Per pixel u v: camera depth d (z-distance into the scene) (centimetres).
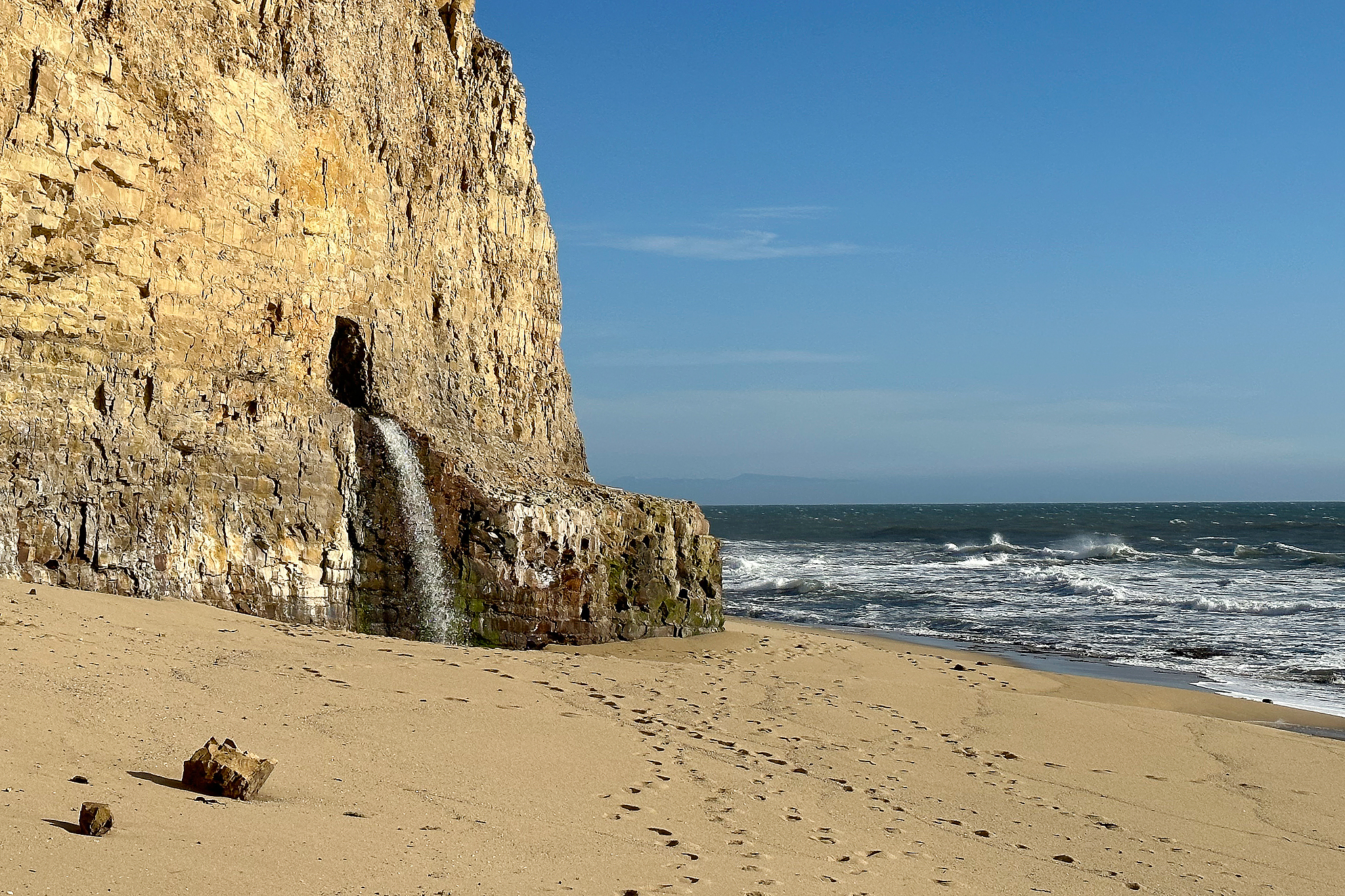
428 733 962
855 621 2962
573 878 641
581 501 2112
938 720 1427
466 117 2480
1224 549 6369
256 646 1241
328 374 1941
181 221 1625
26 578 1374
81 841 532
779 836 818
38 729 733
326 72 1959
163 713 857
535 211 2736
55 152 1412
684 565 2228
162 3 1603
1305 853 990
